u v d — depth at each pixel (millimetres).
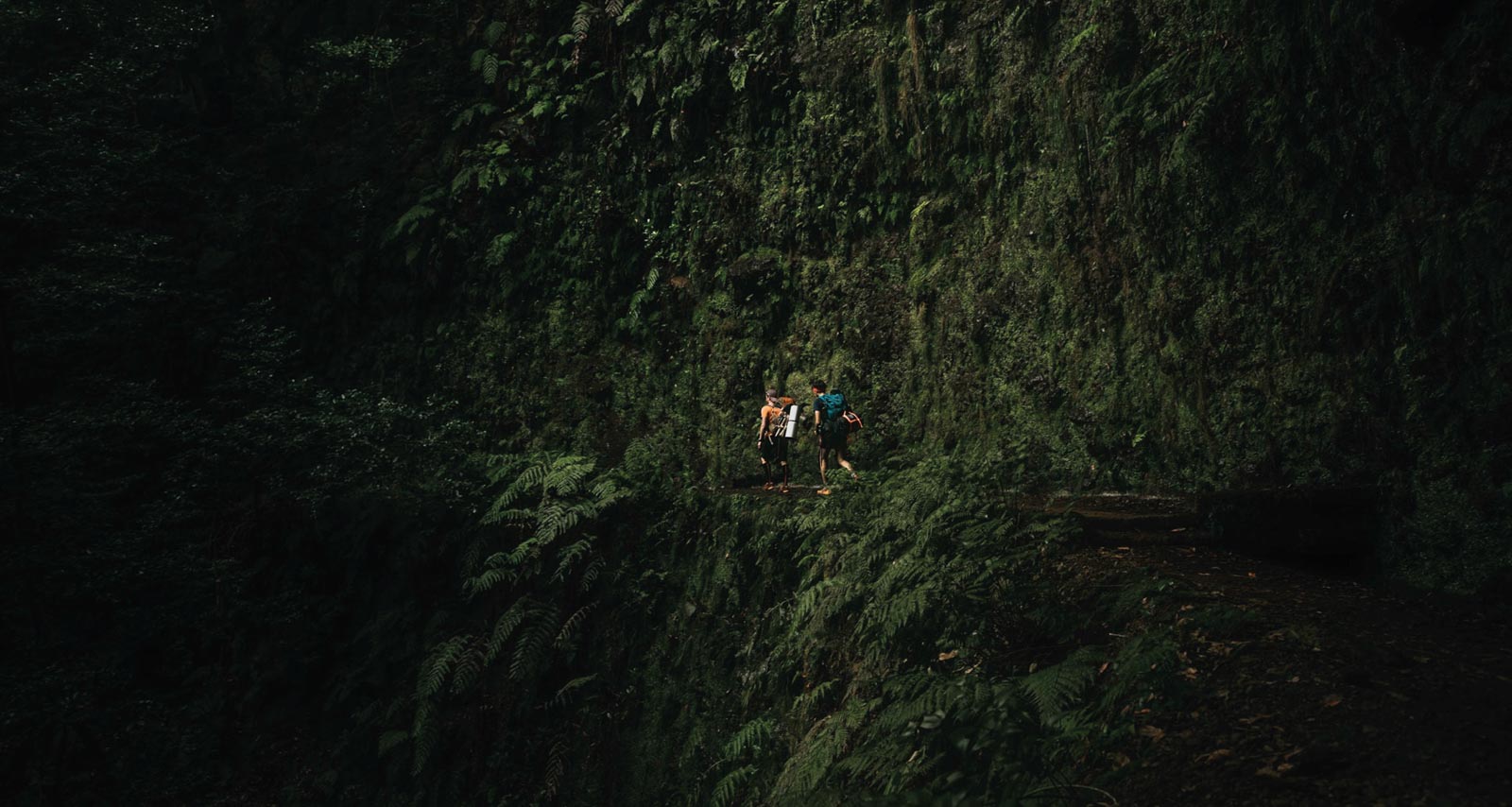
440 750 12117
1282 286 7781
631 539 11883
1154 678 4223
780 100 13797
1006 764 3906
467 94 16906
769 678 9172
